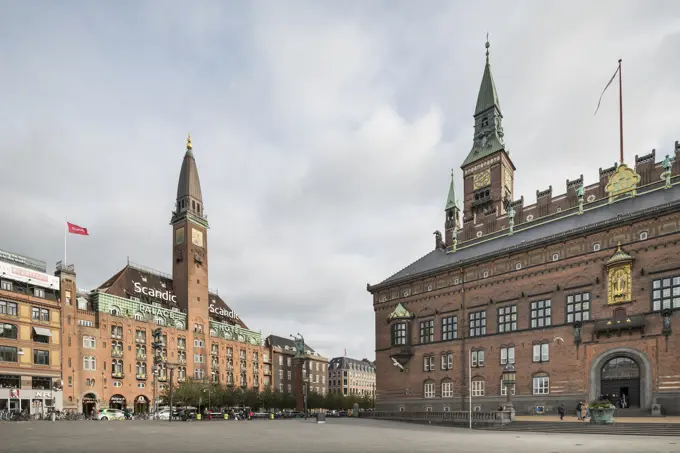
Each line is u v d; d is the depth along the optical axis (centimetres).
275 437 3309
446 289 6931
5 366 7638
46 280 8619
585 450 2428
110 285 10431
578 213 6159
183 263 11788
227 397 10844
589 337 5247
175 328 11006
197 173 12588
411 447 2591
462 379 6462
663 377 4638
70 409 8581
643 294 4909
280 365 15512
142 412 9644
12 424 5212
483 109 8600
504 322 6122
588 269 5391
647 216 4938
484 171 8194
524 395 5728
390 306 7756
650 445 2711
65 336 8744
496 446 2656
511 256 6188
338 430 4197
